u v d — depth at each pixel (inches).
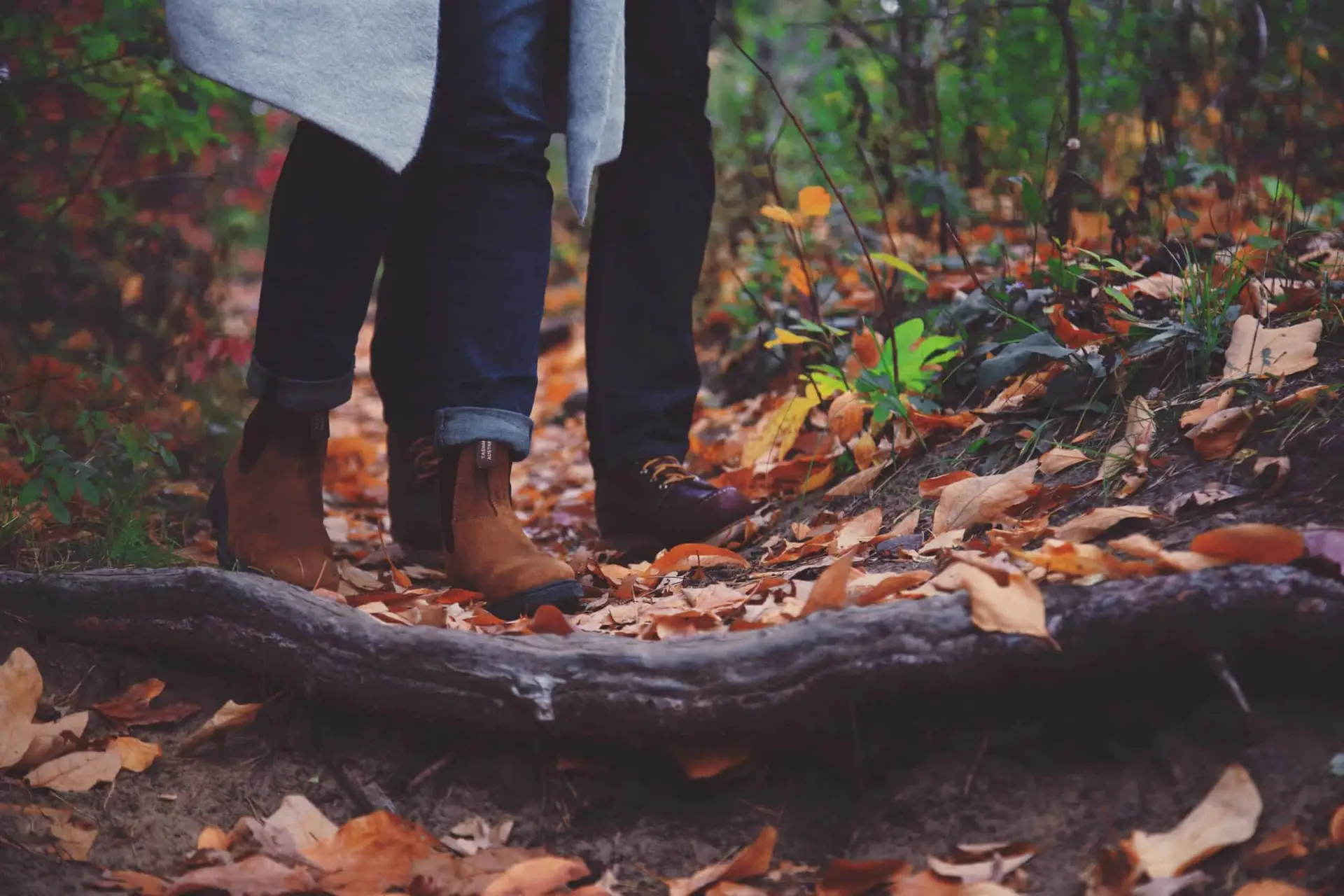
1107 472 69.4
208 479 111.3
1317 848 42.6
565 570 71.3
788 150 163.9
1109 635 48.2
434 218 70.3
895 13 130.9
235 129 125.8
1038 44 114.7
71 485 70.7
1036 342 83.1
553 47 79.9
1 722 54.7
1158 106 106.3
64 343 106.7
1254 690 48.4
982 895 43.9
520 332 70.5
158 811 53.5
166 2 66.5
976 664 49.6
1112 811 47.2
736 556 76.5
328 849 50.2
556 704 53.2
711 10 88.0
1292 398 66.5
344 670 56.0
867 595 56.1
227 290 134.8
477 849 51.4
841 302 125.0
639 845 51.8
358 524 114.3
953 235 95.0
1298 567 48.8
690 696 51.9
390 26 66.2
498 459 71.1
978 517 70.5
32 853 49.6
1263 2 111.4
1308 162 106.8
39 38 102.4
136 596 60.7
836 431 89.0
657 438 88.4
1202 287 80.3
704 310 156.3
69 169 109.0
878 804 51.3
